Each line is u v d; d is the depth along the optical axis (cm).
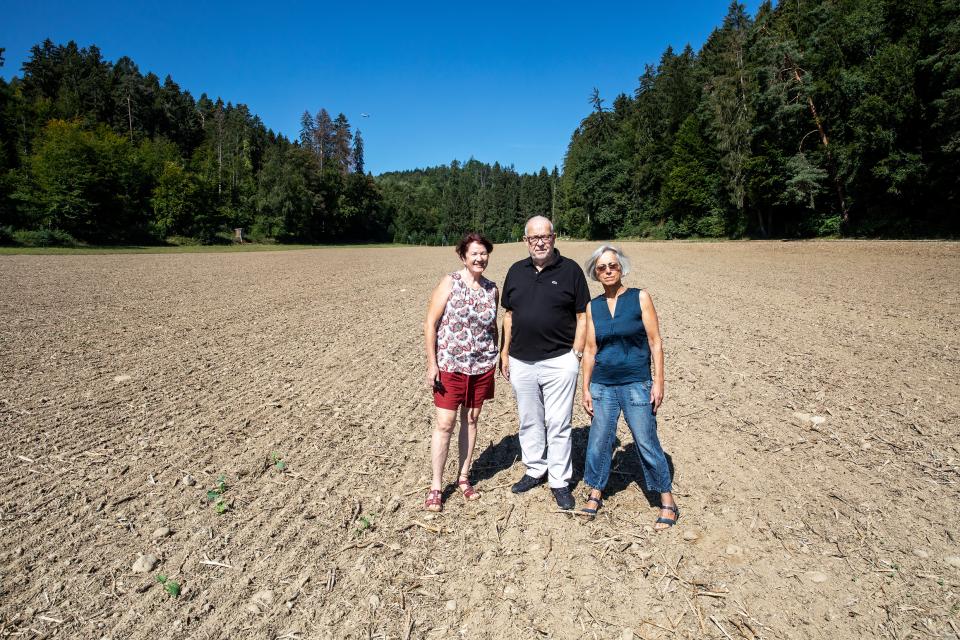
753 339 849
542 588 284
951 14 2633
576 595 278
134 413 529
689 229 5366
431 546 321
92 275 1845
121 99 8175
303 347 836
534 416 368
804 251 2797
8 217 3988
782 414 526
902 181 2861
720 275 1856
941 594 272
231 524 340
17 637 244
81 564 297
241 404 565
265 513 354
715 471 412
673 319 1043
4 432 472
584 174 6669
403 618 262
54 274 1827
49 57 8931
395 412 552
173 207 5741
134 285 1600
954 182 2748
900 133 2908
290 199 6838
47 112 6550
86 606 265
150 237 4934
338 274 2170
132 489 380
